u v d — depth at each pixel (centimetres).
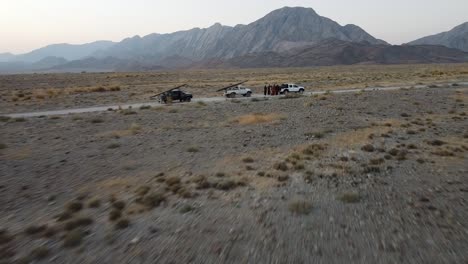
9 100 4509
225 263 767
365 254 801
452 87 5412
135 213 1056
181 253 812
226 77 10775
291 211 1059
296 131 2405
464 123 2609
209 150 1914
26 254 811
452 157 1673
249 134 2338
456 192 1201
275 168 1527
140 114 3328
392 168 1501
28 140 2208
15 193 1267
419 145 1941
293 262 770
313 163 1603
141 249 832
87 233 923
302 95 4869
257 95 5309
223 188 1280
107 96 5159
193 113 3353
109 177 1447
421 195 1180
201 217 1023
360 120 2806
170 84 7662
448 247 826
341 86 6431
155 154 1839
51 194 1253
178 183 1338
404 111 3256
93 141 2180
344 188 1262
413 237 880
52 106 4050
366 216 1019
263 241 869
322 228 942
